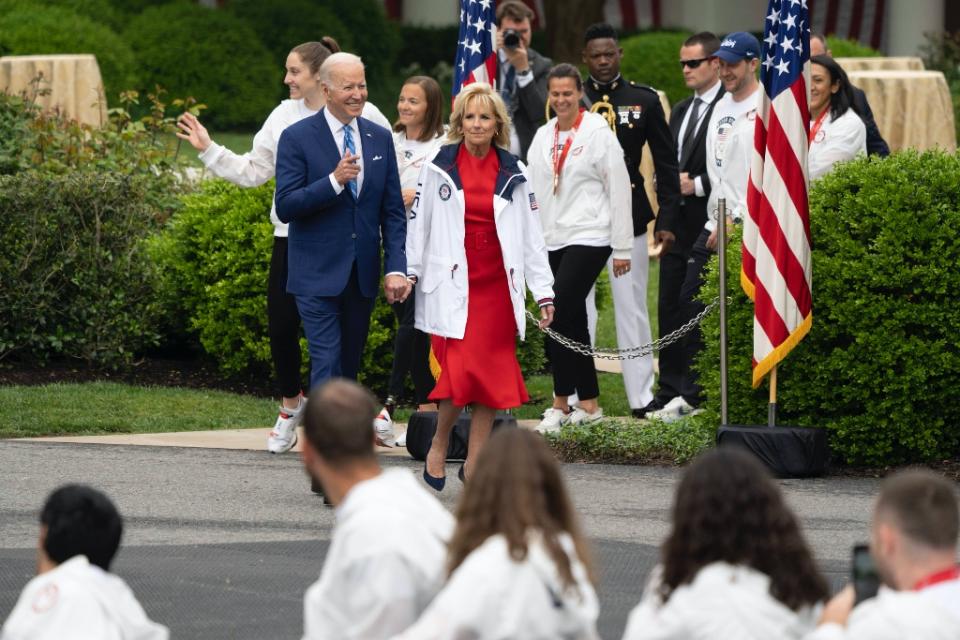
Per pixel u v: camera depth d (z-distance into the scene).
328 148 22.91
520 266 22.19
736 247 26.62
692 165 30.70
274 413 29.91
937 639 10.41
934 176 25.22
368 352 31.16
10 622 11.81
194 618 16.56
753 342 25.73
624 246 28.06
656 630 11.17
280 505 22.14
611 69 30.34
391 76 93.50
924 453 25.22
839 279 25.06
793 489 23.67
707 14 107.06
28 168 38.00
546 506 11.12
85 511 12.08
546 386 34.38
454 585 10.79
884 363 24.88
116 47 72.81
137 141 40.62
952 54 85.25
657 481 24.17
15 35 69.62
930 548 10.65
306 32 83.50
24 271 32.50
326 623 11.26
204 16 79.38
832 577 18.28
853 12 104.50
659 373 31.31
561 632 10.98
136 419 28.50
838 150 27.11
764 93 25.02
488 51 28.81
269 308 25.31
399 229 23.39
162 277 33.59
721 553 11.11
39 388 30.59
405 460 25.73
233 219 32.22
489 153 22.34
